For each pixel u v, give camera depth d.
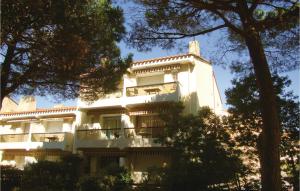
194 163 14.70
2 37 11.13
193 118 15.70
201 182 14.87
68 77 14.05
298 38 12.65
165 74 26.75
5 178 21.88
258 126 15.91
